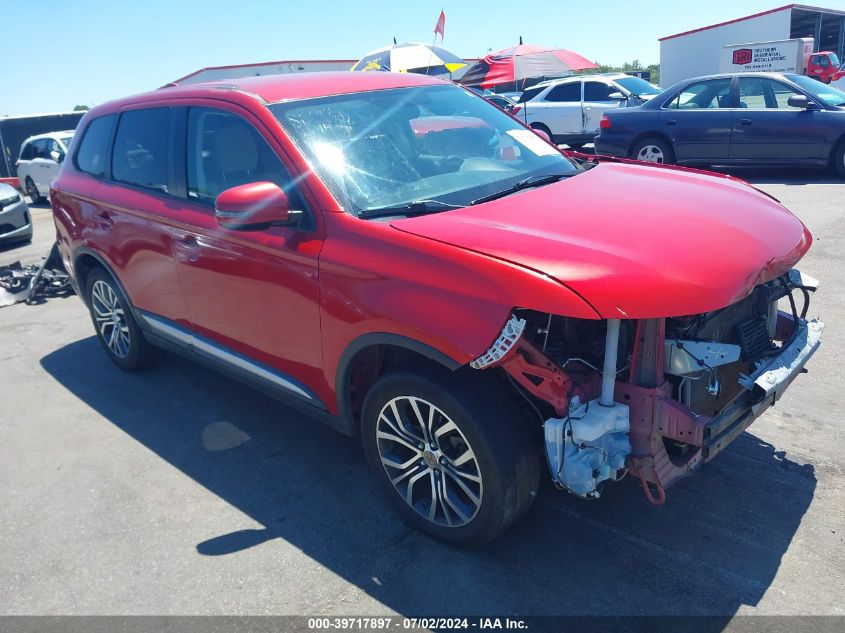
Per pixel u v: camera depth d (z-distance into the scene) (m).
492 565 2.92
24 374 5.39
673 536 3.02
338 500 3.47
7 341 6.20
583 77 15.48
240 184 3.56
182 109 4.02
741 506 3.18
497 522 2.79
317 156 3.32
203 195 3.83
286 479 3.69
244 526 3.31
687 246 2.68
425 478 3.12
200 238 3.72
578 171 3.82
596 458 2.60
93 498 3.64
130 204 4.30
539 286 2.45
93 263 5.09
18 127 22.14
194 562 3.08
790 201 9.17
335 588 2.86
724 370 3.05
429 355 2.68
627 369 2.80
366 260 2.90
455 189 3.36
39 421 4.56
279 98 3.58
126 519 3.44
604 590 2.74
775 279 3.13
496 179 3.52
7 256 10.20
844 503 3.14
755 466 3.46
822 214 8.27
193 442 4.14
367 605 2.75
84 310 6.98
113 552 3.20
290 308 3.29
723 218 2.98
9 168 22.33
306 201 3.21
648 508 3.21
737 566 2.81
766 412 3.96
